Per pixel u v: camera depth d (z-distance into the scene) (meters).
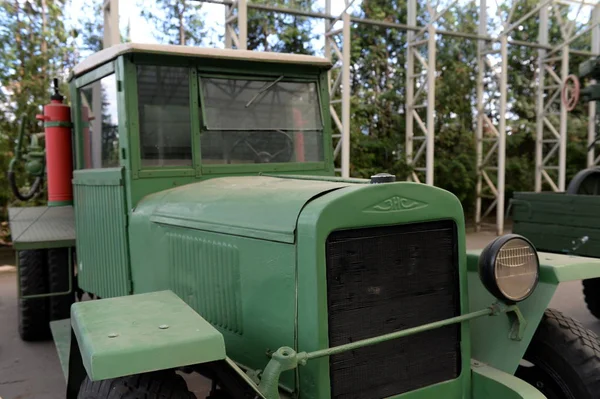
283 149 3.54
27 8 8.53
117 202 3.37
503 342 2.62
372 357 2.27
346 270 2.18
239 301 2.47
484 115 11.46
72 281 4.66
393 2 12.79
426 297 2.39
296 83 3.60
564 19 12.67
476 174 11.61
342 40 8.36
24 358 4.54
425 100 12.06
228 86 3.38
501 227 11.05
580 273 2.62
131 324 2.01
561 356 2.62
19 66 8.47
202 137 3.32
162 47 3.14
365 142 11.25
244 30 7.65
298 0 10.11
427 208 2.35
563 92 8.59
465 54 13.05
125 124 3.16
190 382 3.96
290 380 2.23
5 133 8.21
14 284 7.05
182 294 2.87
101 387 2.04
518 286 2.43
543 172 12.12
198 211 2.73
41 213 5.46
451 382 2.48
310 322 2.11
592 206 5.10
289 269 2.20
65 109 4.30
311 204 2.18
